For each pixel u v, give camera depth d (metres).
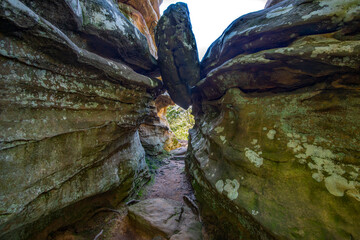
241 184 2.78
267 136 2.73
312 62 2.30
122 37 3.85
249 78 3.11
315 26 2.48
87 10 3.19
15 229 2.35
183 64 5.07
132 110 4.27
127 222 3.69
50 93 2.42
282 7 2.96
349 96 2.19
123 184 4.42
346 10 2.21
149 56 5.02
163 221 3.35
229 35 3.82
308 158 2.29
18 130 2.06
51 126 2.44
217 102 4.34
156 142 9.89
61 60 2.42
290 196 2.24
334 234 1.83
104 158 3.72
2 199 1.93
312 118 2.41
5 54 1.86
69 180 2.89
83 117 2.97
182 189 5.42
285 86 2.79
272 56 2.59
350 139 2.09
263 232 2.30
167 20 4.67
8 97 1.96
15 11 1.73
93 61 2.82
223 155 3.31
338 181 2.02
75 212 3.37
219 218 3.29
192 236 2.97
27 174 2.18
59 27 2.82
